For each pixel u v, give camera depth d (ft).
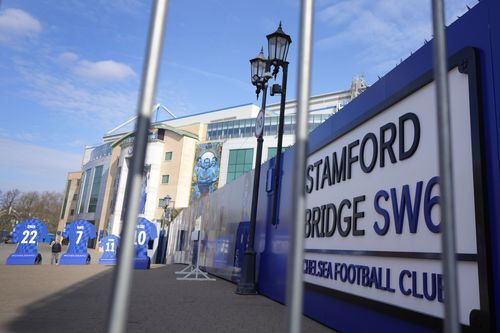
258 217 33.09
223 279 41.91
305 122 4.79
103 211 191.01
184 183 165.89
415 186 13.00
